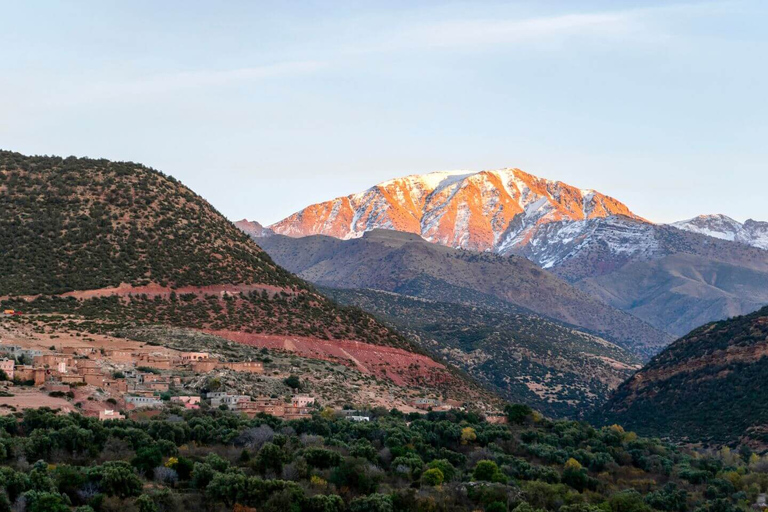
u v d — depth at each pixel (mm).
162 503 186125
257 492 194000
